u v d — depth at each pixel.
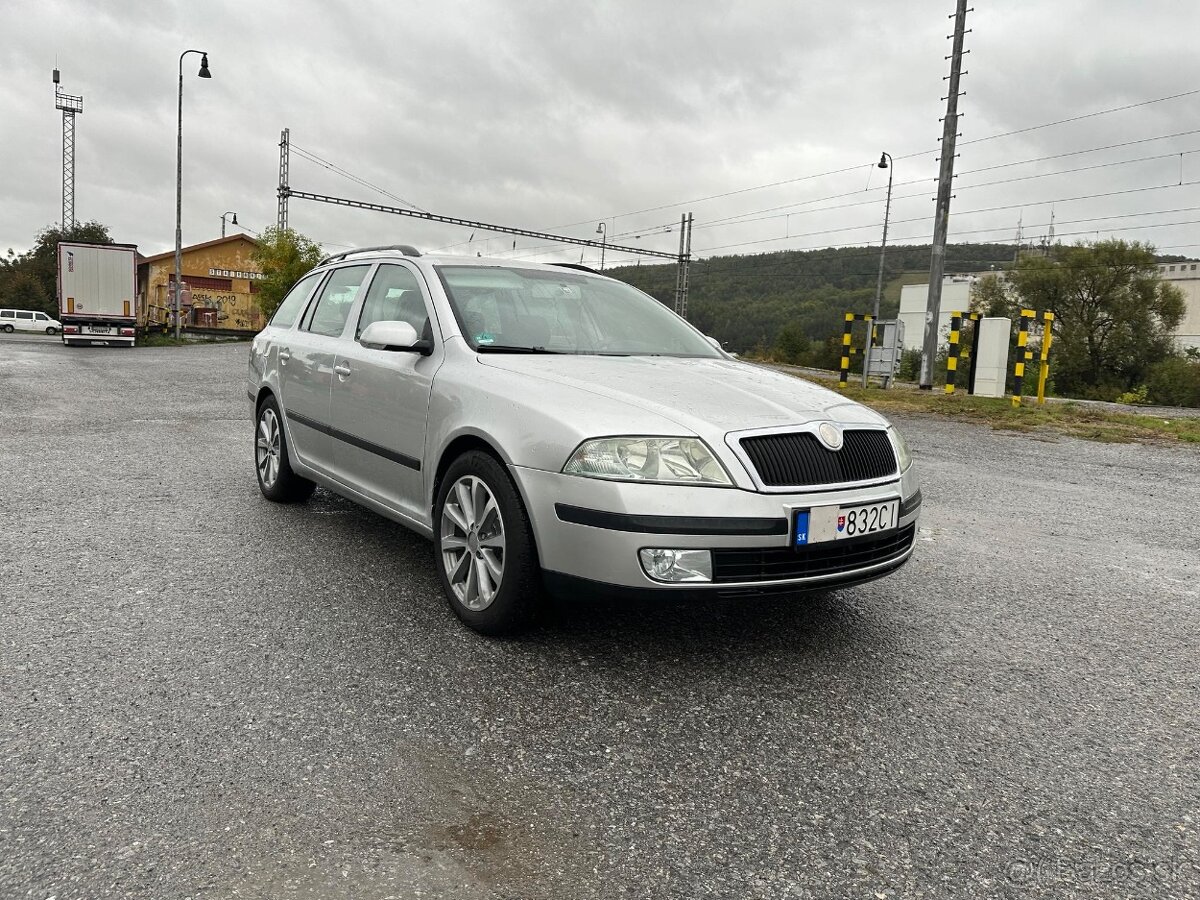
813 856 2.07
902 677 3.17
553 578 3.09
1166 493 7.29
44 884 1.85
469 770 2.41
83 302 29.55
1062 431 11.55
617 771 2.43
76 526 4.94
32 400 11.74
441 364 3.80
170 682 2.90
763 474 2.98
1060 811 2.31
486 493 3.41
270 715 2.69
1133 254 44.25
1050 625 3.82
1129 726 2.84
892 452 3.42
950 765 2.54
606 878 1.96
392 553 4.55
